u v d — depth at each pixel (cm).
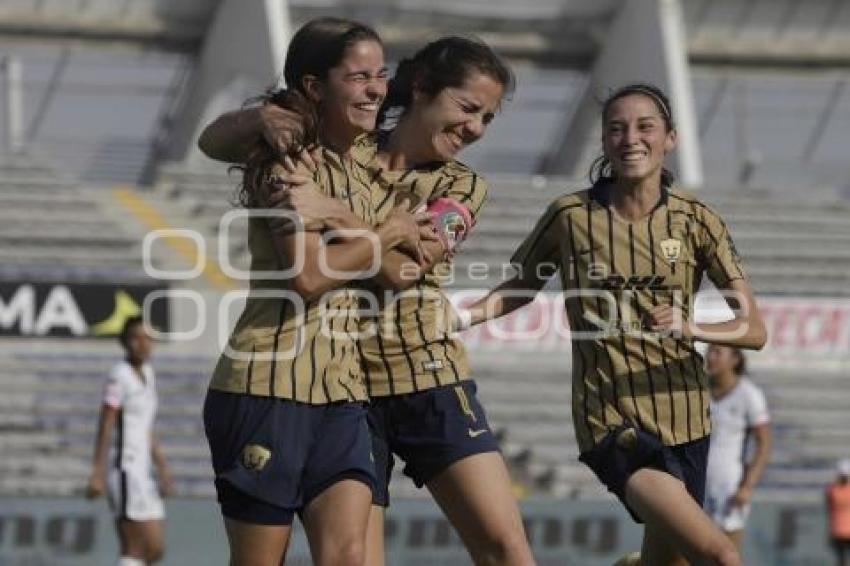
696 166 7062
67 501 3709
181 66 7419
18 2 6819
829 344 5875
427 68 1628
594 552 3978
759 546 4116
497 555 1597
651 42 7131
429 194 1625
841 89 8588
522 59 7419
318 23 1488
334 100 1483
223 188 6444
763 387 5703
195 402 5025
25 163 6381
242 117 1438
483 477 1603
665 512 1723
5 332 5119
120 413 3350
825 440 5441
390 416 1636
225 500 1449
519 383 5488
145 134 7475
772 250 6675
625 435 1758
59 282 5175
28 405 4919
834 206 7075
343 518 1426
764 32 7712
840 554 4153
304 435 1433
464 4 7112
